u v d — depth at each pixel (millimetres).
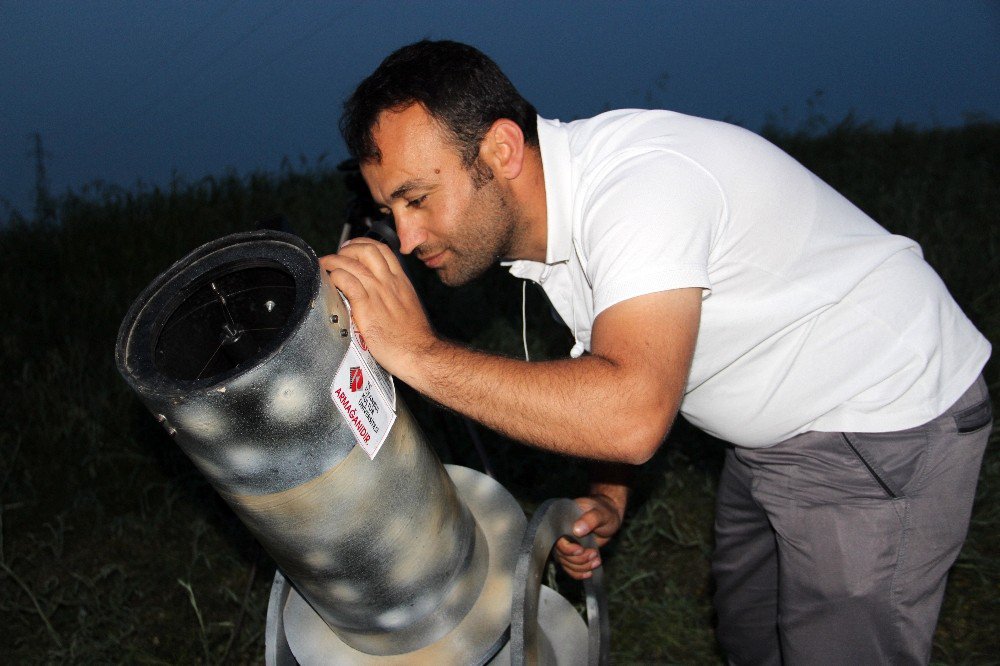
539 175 1667
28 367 4449
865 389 1725
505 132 1595
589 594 1807
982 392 1819
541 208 1688
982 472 3305
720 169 1584
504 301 4809
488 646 1482
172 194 7047
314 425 1195
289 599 1659
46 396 4242
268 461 1195
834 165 6992
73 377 4363
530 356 4273
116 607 2986
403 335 1374
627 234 1416
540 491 3500
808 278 1664
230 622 2973
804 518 1833
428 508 1398
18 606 3021
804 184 1730
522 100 1649
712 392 1815
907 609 1804
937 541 1776
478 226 1637
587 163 1657
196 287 1297
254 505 1252
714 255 1586
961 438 1752
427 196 1590
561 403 1341
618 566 3092
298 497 1237
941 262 4777
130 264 5836
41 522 3600
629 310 1384
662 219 1420
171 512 3607
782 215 1651
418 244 1638
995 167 6988
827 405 1742
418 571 1414
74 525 3594
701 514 3371
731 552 2262
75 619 3080
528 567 1406
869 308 1709
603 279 1432
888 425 1726
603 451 1363
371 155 1574
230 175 7500
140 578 3271
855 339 1709
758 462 1912
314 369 1178
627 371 1343
